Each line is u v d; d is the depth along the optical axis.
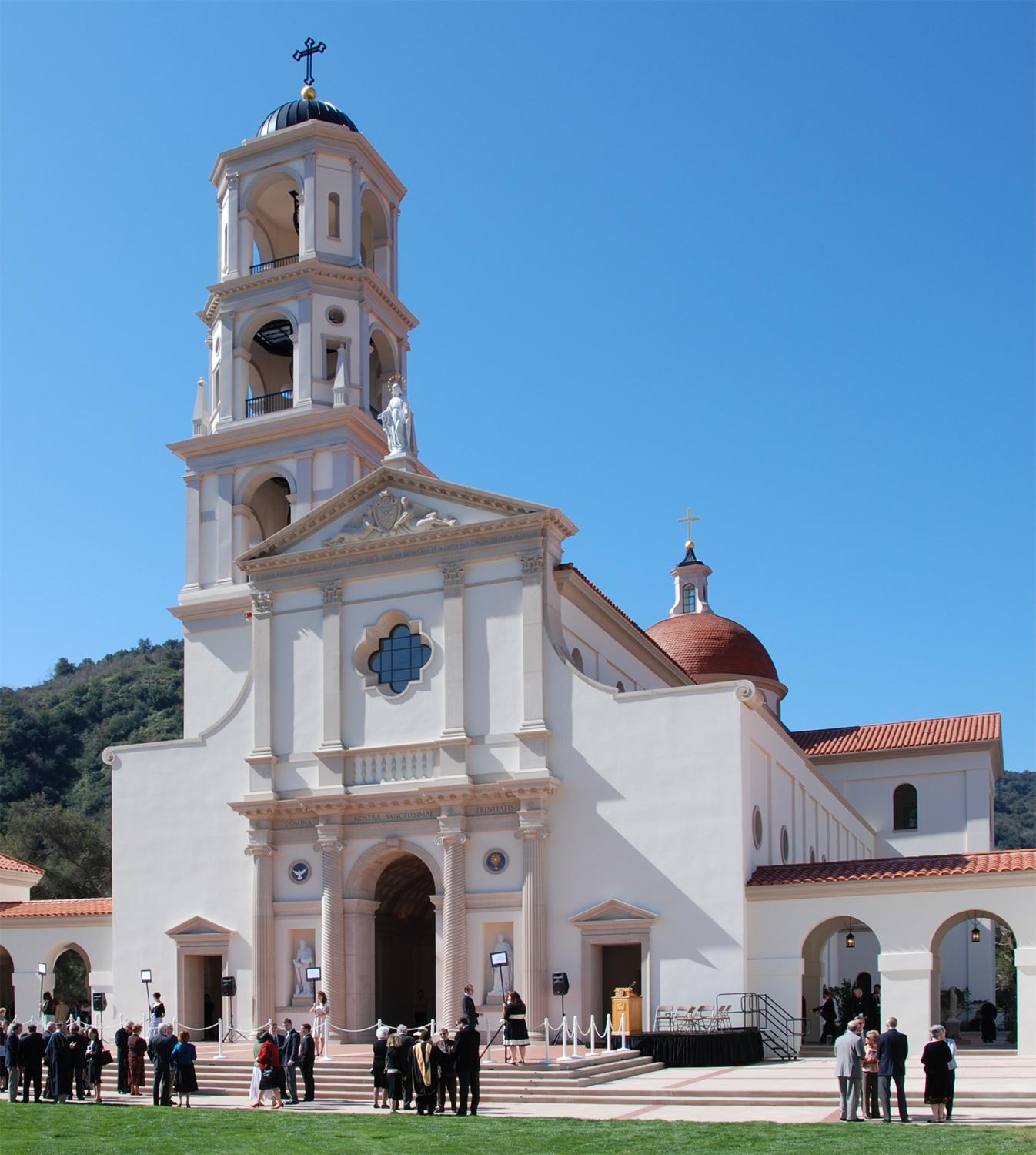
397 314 60.66
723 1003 40.78
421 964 52.34
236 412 57.69
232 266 59.03
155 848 49.31
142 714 125.44
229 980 46.47
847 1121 27.97
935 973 39.97
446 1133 26.86
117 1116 30.61
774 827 46.56
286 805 46.62
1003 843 139.88
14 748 119.56
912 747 72.81
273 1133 27.31
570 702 44.44
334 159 58.88
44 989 50.88
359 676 47.28
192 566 57.09
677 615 82.06
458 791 44.19
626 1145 24.88
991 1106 30.00
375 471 47.97
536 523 45.47
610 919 42.28
